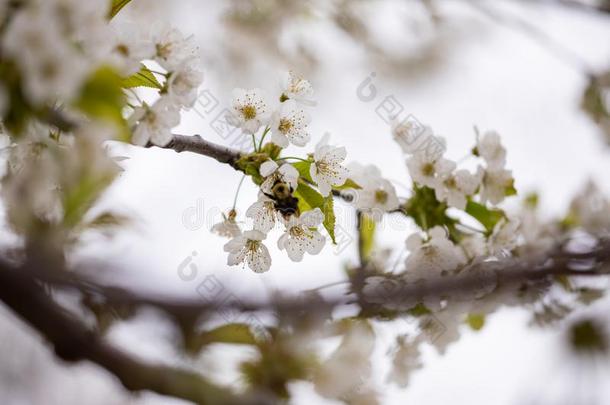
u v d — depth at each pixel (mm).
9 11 972
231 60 1840
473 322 1179
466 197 1174
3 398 1538
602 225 1259
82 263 987
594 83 1514
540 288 1107
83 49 986
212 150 1107
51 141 1040
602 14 1500
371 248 1164
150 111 1080
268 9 1842
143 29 1081
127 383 994
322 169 1112
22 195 1036
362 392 1168
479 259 1153
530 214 1225
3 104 980
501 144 1187
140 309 969
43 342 1003
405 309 1082
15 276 970
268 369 1097
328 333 1131
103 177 1056
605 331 1218
